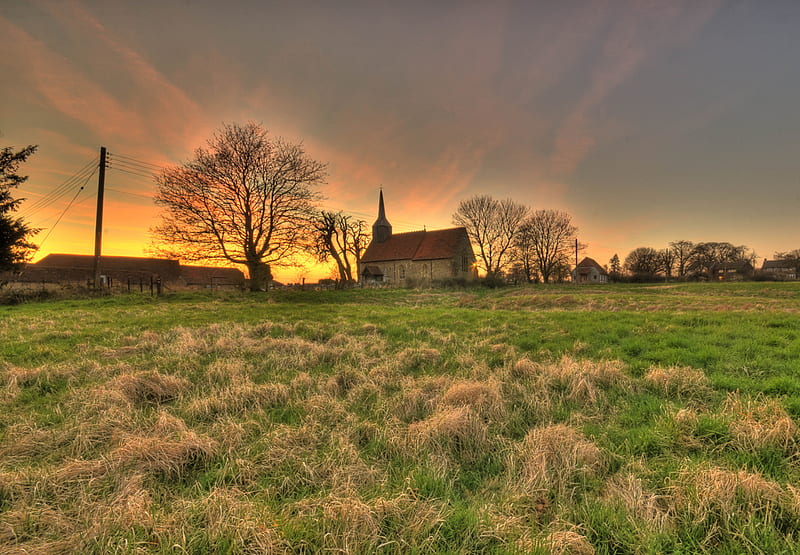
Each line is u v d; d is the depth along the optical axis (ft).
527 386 18.48
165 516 8.82
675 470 10.60
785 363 19.65
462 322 38.01
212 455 11.84
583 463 11.07
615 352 24.04
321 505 9.23
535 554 7.69
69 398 16.97
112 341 28.71
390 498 9.73
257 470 11.10
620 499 9.46
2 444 12.64
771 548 7.68
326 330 33.78
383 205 228.02
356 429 13.98
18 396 17.31
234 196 97.40
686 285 124.16
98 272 79.82
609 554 8.06
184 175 92.27
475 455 12.40
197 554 7.85
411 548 7.98
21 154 80.33
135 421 14.42
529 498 9.89
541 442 12.12
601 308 55.57
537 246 206.18
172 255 93.04
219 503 9.18
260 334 33.40
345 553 7.76
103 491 10.02
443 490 10.23
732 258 269.23
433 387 18.26
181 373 20.72
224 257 95.81
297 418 15.11
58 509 9.21
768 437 11.56
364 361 23.43
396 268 205.57
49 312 48.44
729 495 8.89
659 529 8.38
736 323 31.63
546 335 29.71
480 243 201.46
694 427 12.68
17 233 77.25
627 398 16.74
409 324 37.50
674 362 21.09
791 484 9.75
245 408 15.87
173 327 34.63
